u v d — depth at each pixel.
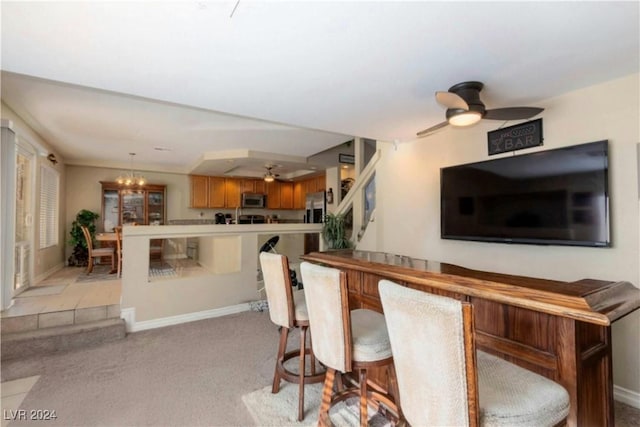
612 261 2.26
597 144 2.28
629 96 2.18
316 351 1.72
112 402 2.18
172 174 7.64
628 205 2.19
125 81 2.18
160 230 3.74
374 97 2.49
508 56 1.87
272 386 2.35
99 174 6.91
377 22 1.51
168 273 3.86
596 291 1.34
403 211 3.96
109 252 5.61
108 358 2.87
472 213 3.10
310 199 6.97
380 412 2.04
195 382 2.44
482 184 3.02
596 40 1.70
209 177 7.82
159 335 3.43
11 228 3.44
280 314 2.17
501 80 2.22
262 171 7.48
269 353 2.97
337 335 1.58
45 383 2.44
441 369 1.01
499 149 2.92
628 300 1.34
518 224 2.73
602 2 1.37
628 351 2.20
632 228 2.17
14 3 1.34
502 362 1.33
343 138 4.81
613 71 2.10
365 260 2.34
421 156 3.72
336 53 1.82
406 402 1.17
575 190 2.39
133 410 2.09
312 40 1.67
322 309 1.63
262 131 4.39
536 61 1.94
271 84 2.24
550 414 1.05
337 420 1.99
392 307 1.15
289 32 1.59
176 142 5.04
